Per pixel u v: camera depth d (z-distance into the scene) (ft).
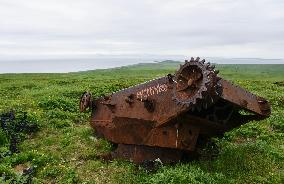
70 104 70.95
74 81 134.21
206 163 42.24
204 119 40.40
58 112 64.49
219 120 42.34
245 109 40.29
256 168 41.68
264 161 43.39
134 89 46.16
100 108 50.88
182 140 40.98
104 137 50.19
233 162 42.29
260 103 42.24
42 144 51.57
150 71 302.04
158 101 42.55
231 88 40.06
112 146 49.52
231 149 46.50
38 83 125.49
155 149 43.24
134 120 43.80
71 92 89.25
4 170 40.68
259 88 108.68
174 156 42.63
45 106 69.67
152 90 43.83
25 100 78.18
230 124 44.32
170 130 41.52
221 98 37.91
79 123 63.16
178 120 40.57
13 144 49.14
